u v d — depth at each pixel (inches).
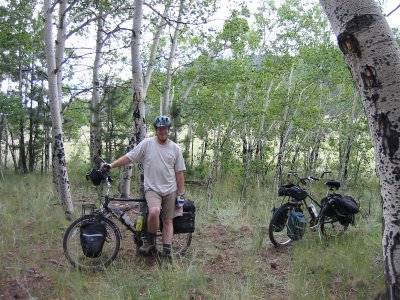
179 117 470.3
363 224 285.1
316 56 487.5
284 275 199.3
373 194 433.1
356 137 565.9
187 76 505.7
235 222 290.7
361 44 124.6
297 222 235.9
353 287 180.4
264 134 525.0
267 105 518.3
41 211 307.1
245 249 235.9
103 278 191.6
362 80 127.5
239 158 506.3
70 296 170.4
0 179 545.6
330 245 235.3
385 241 130.2
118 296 166.4
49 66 313.1
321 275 190.1
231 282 187.8
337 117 556.1
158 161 203.6
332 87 529.7
